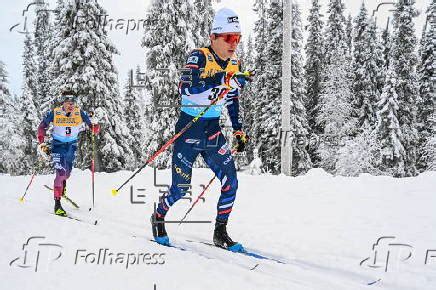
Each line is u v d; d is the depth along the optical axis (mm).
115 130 19766
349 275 3428
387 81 26234
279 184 7051
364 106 31438
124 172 8820
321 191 6418
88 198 6648
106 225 4957
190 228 4840
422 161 28875
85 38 17438
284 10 11742
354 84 32125
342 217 5023
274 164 25984
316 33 33188
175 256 3496
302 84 26797
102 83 18328
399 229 4500
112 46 18875
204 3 17000
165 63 15125
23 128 33250
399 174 25734
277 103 25359
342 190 6402
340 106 29500
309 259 3789
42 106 29328
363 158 22172
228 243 4004
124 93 30969
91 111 18094
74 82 17766
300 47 26547
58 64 18375
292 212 5344
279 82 25406
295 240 4297
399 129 26000
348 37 39156
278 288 2869
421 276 3330
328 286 3137
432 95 31125
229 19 3682
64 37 18047
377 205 5473
